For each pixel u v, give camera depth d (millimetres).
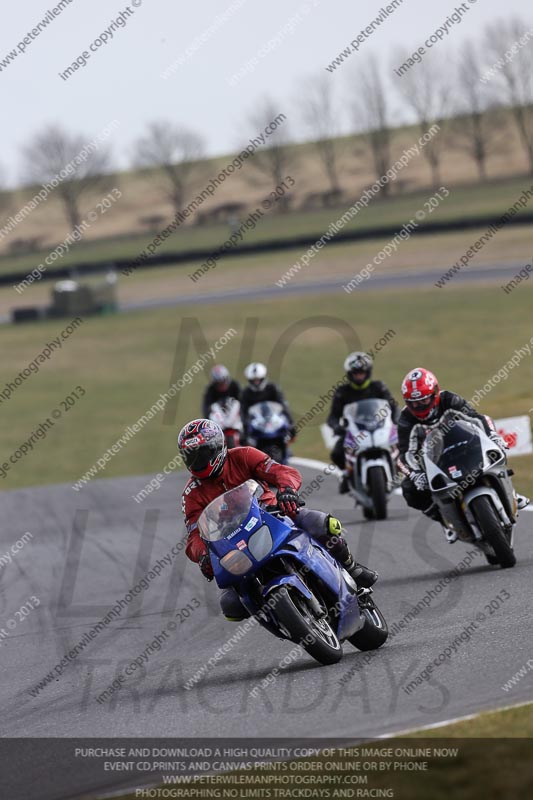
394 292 157250
